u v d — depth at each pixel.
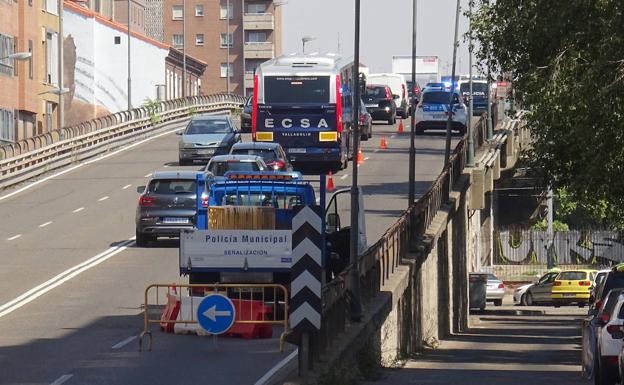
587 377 40.44
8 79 128.62
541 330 78.19
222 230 43.12
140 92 189.75
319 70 88.88
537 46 48.09
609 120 43.41
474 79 143.00
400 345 52.16
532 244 135.38
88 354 36.91
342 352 36.41
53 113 149.75
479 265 113.00
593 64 41.94
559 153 55.75
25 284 52.91
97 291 50.78
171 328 41.94
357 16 44.12
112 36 179.88
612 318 36.91
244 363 35.47
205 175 65.75
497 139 104.69
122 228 72.88
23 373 33.31
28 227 74.31
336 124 89.25
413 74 65.69
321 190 47.84
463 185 82.69
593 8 42.72
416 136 130.00
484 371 44.41
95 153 117.44
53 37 148.12
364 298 45.44
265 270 43.12
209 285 39.88
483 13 53.41
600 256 134.25
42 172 103.44
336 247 50.41
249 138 122.25
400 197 85.06
